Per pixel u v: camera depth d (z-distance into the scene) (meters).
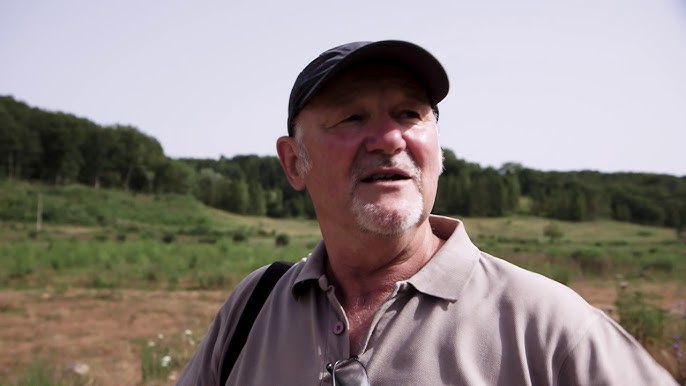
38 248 25.59
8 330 10.15
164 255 24.73
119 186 114.88
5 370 7.46
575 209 95.25
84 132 117.12
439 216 1.82
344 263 1.71
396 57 1.60
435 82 1.63
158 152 126.12
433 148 1.66
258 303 1.85
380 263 1.67
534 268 16.75
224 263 21.28
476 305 1.46
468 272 1.51
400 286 1.50
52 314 11.65
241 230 68.19
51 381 6.21
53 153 110.00
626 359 1.36
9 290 15.19
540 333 1.38
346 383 1.46
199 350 1.96
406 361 1.43
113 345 8.92
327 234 1.72
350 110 1.61
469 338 1.42
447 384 1.38
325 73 1.59
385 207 1.56
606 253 27.36
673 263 19.83
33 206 72.50
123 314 11.66
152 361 6.83
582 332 1.37
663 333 6.38
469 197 99.38
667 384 1.33
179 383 1.97
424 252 1.71
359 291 1.69
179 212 92.38
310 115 1.68
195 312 11.87
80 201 84.50
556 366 1.36
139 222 76.44
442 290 1.48
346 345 1.54
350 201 1.60
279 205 116.25
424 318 1.47
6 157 103.94
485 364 1.39
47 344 9.08
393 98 1.61
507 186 104.62
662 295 12.30
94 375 7.00
